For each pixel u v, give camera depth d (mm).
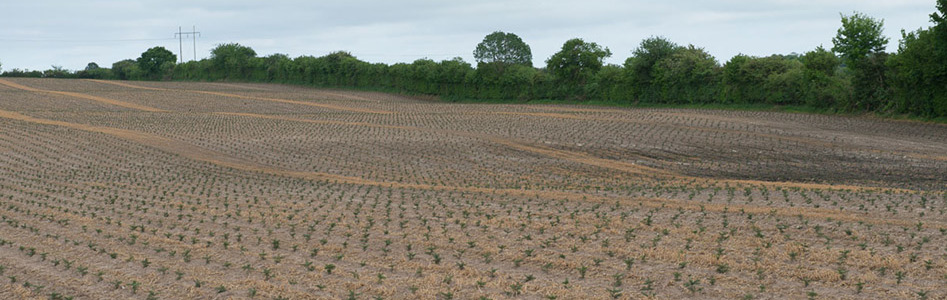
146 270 13547
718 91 66562
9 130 46156
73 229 17484
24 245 15695
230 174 29438
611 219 17375
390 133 46000
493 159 33938
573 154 35562
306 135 45219
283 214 19250
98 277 13070
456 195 22609
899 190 22766
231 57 138250
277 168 31469
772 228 15711
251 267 13609
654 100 73500
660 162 32750
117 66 167750
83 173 29453
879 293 11133
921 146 36281
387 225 17375
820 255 13305
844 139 39469
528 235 15641
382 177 28484
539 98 87750
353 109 72000
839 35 52500
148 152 36969
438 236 15992
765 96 61906
